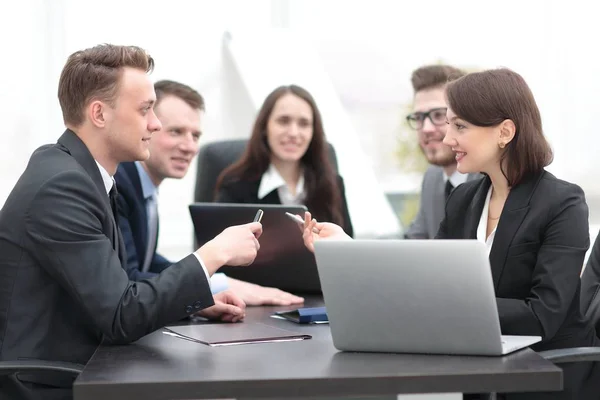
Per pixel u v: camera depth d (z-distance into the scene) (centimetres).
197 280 258
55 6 601
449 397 218
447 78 429
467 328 224
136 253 382
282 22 664
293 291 361
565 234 271
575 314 283
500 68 289
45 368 245
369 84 674
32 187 263
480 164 286
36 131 596
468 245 219
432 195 452
